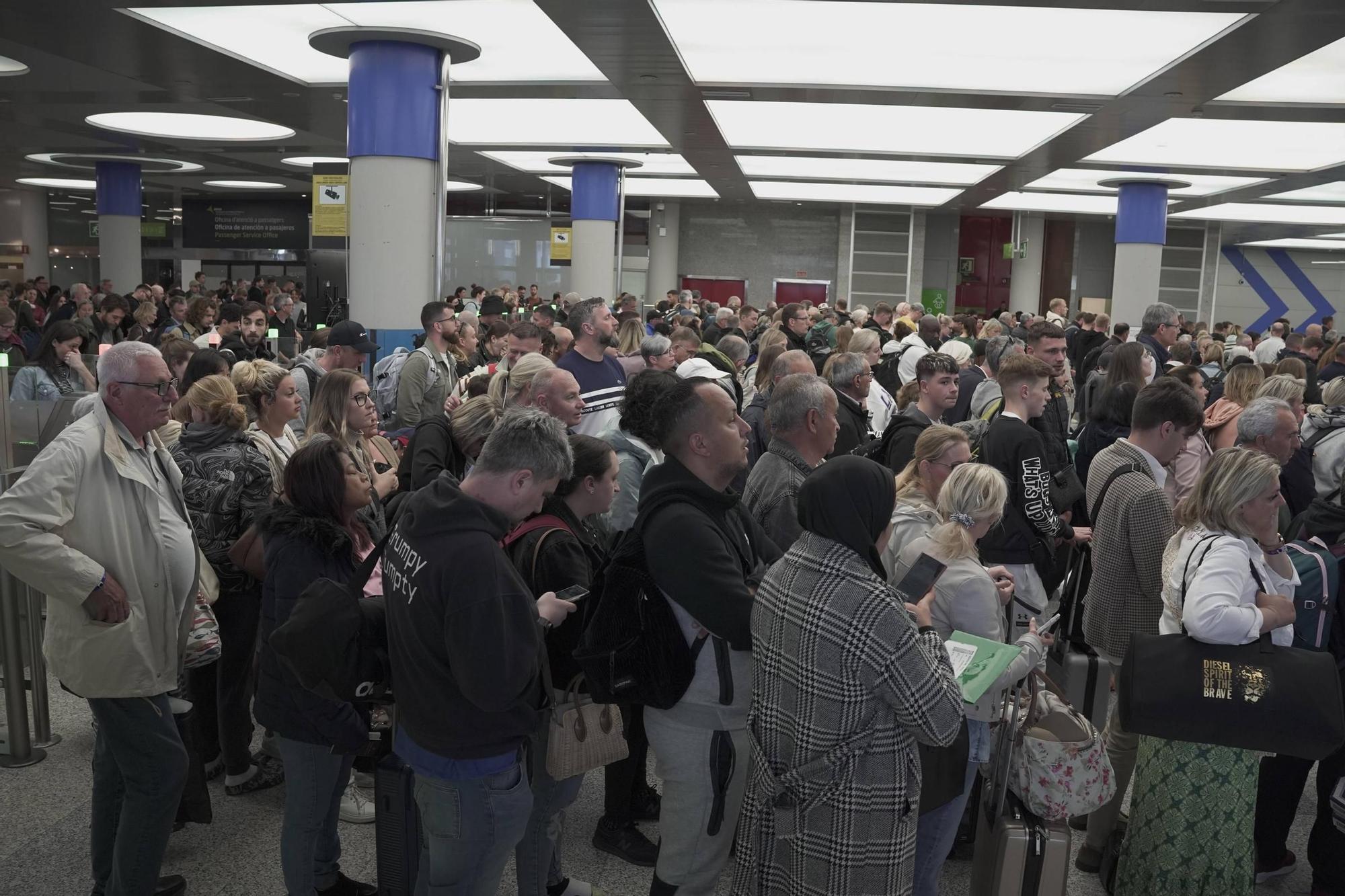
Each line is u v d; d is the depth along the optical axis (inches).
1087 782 117.6
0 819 155.6
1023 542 168.6
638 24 333.1
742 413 231.0
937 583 120.4
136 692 118.6
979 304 1038.4
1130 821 136.4
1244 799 128.6
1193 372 266.7
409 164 370.9
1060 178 671.8
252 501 154.8
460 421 165.3
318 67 434.9
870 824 91.6
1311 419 215.5
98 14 350.6
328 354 237.9
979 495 120.8
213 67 431.2
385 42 367.6
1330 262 1102.4
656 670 104.7
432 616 97.3
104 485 118.7
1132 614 155.6
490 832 102.4
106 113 577.0
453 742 99.3
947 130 513.3
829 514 92.2
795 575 93.9
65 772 171.9
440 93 378.0
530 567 122.0
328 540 118.8
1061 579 193.6
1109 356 337.4
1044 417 205.5
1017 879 119.0
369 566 108.2
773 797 95.3
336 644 102.7
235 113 547.5
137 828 121.6
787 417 138.4
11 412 239.0
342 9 334.3
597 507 131.3
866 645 89.3
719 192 850.1
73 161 796.6
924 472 142.7
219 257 1064.2
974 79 403.5
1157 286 679.7
